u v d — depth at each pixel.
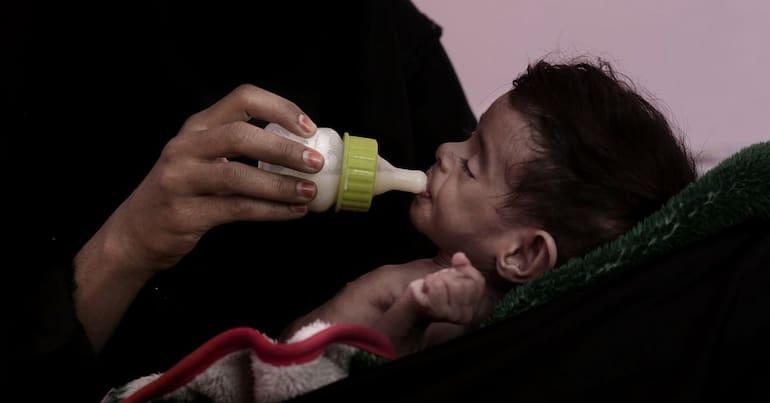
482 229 1.11
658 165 1.08
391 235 1.40
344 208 1.03
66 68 1.25
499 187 1.10
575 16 2.34
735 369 0.79
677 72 2.30
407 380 0.81
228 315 1.31
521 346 0.80
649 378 0.78
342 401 0.81
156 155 1.28
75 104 1.26
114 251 1.05
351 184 1.01
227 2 1.27
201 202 1.00
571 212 1.06
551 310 0.83
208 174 0.98
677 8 2.29
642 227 0.91
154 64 1.25
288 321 1.34
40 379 0.99
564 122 1.08
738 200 0.89
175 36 1.27
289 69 1.32
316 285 1.37
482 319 1.10
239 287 1.33
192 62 1.28
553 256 1.06
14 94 1.18
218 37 1.28
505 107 1.14
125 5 1.24
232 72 1.30
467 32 2.39
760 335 0.79
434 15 2.38
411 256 1.40
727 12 2.27
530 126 1.10
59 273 1.03
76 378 1.01
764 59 2.27
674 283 0.84
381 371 0.81
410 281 1.15
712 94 2.30
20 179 1.18
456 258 0.96
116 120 1.27
